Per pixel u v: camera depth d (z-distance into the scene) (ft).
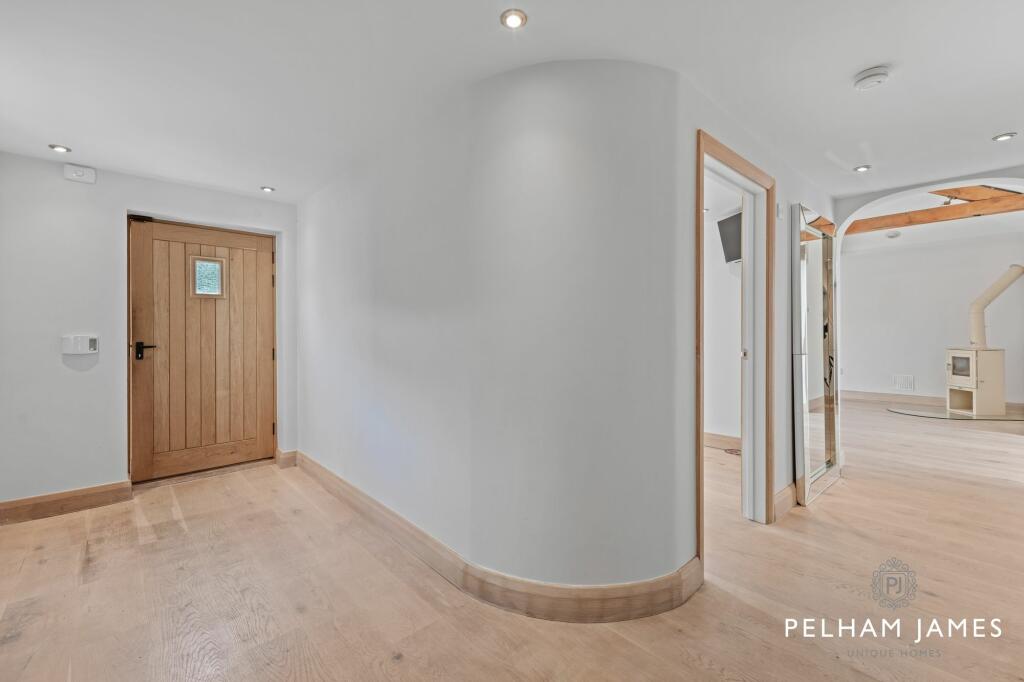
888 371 24.61
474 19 5.52
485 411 6.82
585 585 6.25
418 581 7.21
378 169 9.37
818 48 6.11
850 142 9.14
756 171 8.63
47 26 5.63
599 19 5.50
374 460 9.57
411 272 8.36
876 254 24.88
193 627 6.08
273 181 11.50
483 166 6.82
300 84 7.04
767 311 9.17
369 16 5.46
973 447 15.08
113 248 10.78
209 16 5.46
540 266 6.38
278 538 8.71
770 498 9.15
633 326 6.32
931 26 5.64
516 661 5.42
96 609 6.47
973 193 16.26
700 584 6.91
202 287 12.60
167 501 10.61
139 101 7.55
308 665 5.38
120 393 10.80
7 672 5.26
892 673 5.16
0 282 9.51
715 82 6.95
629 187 6.30
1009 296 21.01
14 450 9.61
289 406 13.43
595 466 6.28
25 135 8.84
